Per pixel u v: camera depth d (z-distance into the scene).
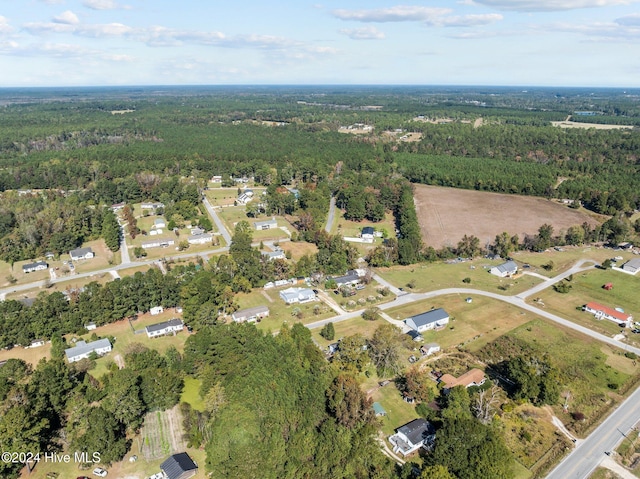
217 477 72.81
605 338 115.25
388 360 99.19
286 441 79.75
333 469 72.88
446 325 121.12
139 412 84.94
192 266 142.50
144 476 73.94
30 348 109.69
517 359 95.06
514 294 139.88
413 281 147.88
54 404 84.81
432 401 90.38
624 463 77.00
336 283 142.75
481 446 70.31
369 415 83.25
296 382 90.75
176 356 101.38
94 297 119.81
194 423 85.00
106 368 101.38
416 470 73.81
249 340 101.56
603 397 93.56
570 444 80.81
